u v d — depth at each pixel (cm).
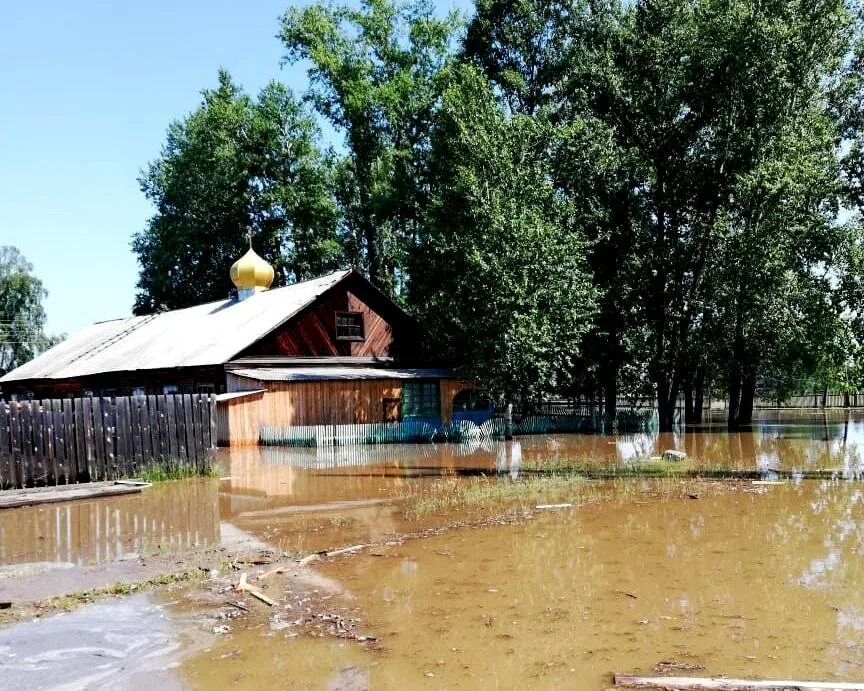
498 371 2712
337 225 4784
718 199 3222
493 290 2664
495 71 3906
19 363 8325
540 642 641
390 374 2981
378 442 2656
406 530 1127
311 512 1304
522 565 897
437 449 2450
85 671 602
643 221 3362
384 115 4369
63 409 1639
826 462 1911
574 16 3656
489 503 1339
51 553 1030
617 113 3406
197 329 3344
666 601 747
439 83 4106
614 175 3269
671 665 587
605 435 2975
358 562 935
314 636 669
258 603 773
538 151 3186
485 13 3844
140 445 1738
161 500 1462
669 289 3291
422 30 4391
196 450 1803
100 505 1421
